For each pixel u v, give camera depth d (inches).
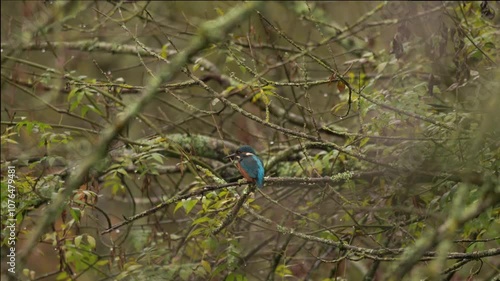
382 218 498.9
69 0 514.9
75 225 548.7
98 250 624.1
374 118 459.2
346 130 532.7
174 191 591.5
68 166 530.9
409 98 458.6
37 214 552.1
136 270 485.1
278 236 540.7
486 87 457.4
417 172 451.2
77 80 519.2
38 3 560.7
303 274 573.0
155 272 479.8
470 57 487.5
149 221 596.1
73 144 532.4
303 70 422.3
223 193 445.7
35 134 546.0
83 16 649.6
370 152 518.3
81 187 489.7
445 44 499.5
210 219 450.0
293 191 578.6
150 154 505.4
